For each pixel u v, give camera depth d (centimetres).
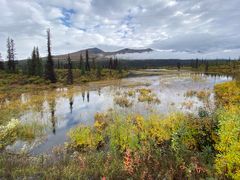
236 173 646
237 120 809
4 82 5091
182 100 2786
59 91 4212
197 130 1005
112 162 877
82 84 5572
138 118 1555
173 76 7819
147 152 916
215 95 3033
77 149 1273
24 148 1305
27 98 3319
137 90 3897
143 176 688
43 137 1512
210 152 887
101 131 1506
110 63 10412
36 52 6550
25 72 6494
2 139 1401
